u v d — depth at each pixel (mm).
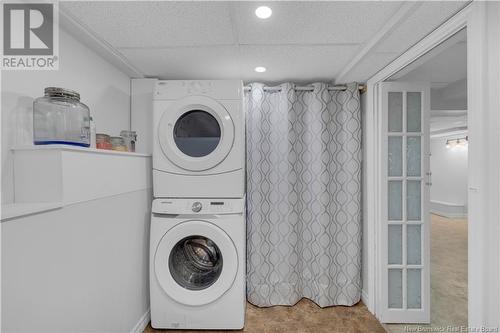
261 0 1185
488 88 1098
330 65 1946
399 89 2014
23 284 930
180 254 1953
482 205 1108
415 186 2070
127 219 1657
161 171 1851
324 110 2230
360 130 2248
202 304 1792
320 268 2229
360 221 2273
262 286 2223
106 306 1439
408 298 2066
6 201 1059
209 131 1879
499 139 1063
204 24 1381
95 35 1479
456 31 1332
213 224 1790
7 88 1089
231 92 1826
